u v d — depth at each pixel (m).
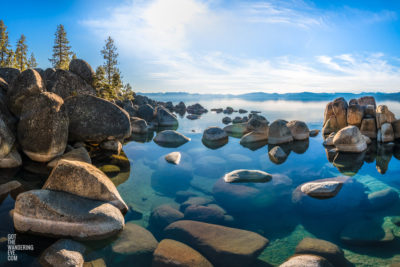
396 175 8.52
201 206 5.86
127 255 4.00
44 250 3.97
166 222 5.17
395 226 5.12
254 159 10.93
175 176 8.48
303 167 9.65
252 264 3.91
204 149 12.96
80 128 10.05
